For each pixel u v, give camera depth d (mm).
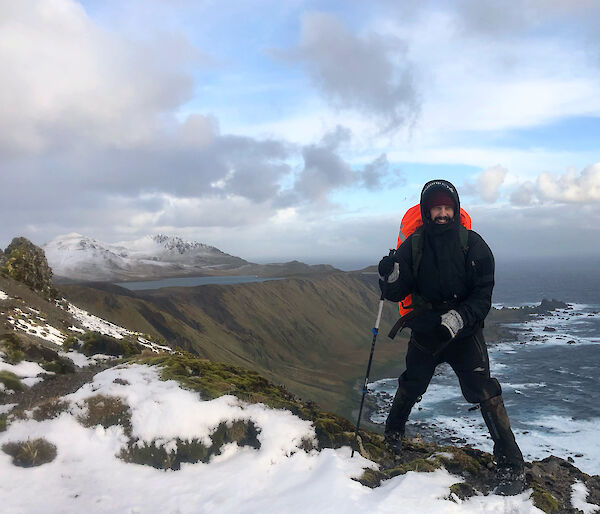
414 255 4352
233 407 5004
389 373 140750
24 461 4332
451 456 4785
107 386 5371
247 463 4402
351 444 4887
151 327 122188
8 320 13156
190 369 6289
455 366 4531
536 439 74125
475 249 4223
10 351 7512
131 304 129875
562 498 4199
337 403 105562
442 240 4258
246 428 4863
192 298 185125
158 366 6215
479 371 4402
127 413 4902
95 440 4691
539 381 116375
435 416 87188
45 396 5910
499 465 4289
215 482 4105
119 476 4238
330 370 148750
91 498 3865
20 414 4973
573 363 136000
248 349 162625
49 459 4406
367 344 190250
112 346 11289
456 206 4258
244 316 187500
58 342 13164
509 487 4129
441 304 4367
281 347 174125
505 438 4258
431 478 4191
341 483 3867
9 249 29297
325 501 3592
